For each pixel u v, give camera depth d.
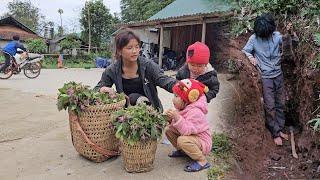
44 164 3.69
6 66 12.95
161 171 3.50
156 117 3.40
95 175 3.41
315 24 5.12
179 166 3.63
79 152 3.77
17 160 3.81
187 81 3.53
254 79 5.29
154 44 20.73
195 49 3.73
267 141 4.77
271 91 4.87
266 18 4.75
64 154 3.96
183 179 3.33
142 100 3.85
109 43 37.06
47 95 8.49
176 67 18.39
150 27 17.94
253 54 4.97
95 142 3.61
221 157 3.97
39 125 5.29
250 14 6.59
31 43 31.56
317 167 4.13
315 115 4.35
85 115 3.55
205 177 3.40
